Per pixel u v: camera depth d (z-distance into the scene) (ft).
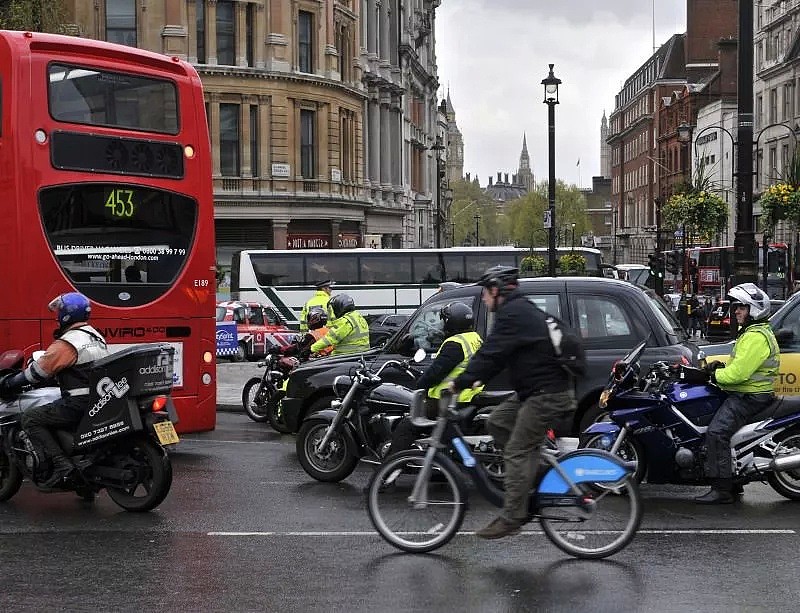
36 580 23.67
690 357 37.32
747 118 55.83
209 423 42.47
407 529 26.27
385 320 94.99
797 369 39.11
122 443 31.53
